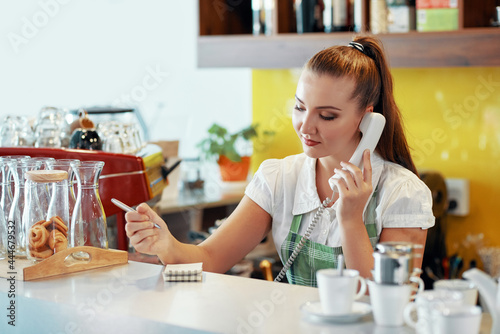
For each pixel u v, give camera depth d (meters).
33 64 3.93
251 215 1.85
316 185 1.79
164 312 1.25
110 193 2.11
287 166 1.86
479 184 2.90
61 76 4.04
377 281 1.15
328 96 1.58
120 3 4.19
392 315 1.13
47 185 1.57
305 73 1.63
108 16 4.16
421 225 1.65
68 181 1.62
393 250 1.19
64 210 1.58
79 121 2.40
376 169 1.71
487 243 2.89
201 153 3.76
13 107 3.88
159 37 4.34
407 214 1.66
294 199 1.81
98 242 1.62
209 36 3.21
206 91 4.37
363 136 1.63
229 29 3.39
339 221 1.53
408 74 3.01
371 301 1.17
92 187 1.61
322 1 2.97
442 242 2.83
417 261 1.60
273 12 3.02
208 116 4.37
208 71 4.36
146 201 2.23
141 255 2.18
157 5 4.32
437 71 2.95
